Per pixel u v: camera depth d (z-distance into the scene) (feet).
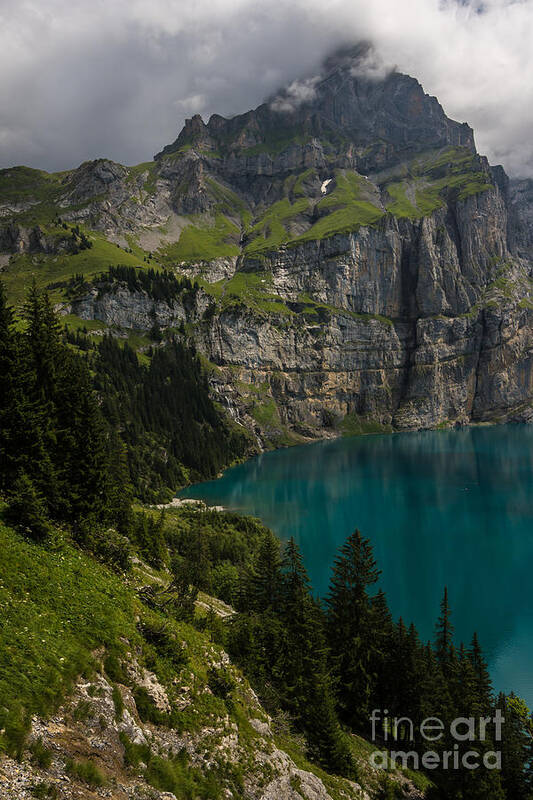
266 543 203.41
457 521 506.07
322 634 177.47
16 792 48.21
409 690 180.65
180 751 74.38
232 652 140.05
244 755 85.56
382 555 424.46
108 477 164.25
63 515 139.44
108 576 106.93
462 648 203.10
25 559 88.99
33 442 131.75
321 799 95.25
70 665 69.77
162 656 90.27
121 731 67.36
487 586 360.07
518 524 490.90
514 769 155.43
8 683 60.44
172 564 264.52
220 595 272.31
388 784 135.95
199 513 485.56
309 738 129.18
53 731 59.00
